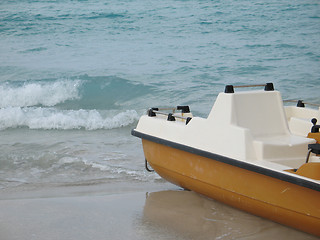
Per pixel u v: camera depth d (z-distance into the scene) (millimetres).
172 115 5719
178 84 13844
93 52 19359
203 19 26500
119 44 20938
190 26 24812
